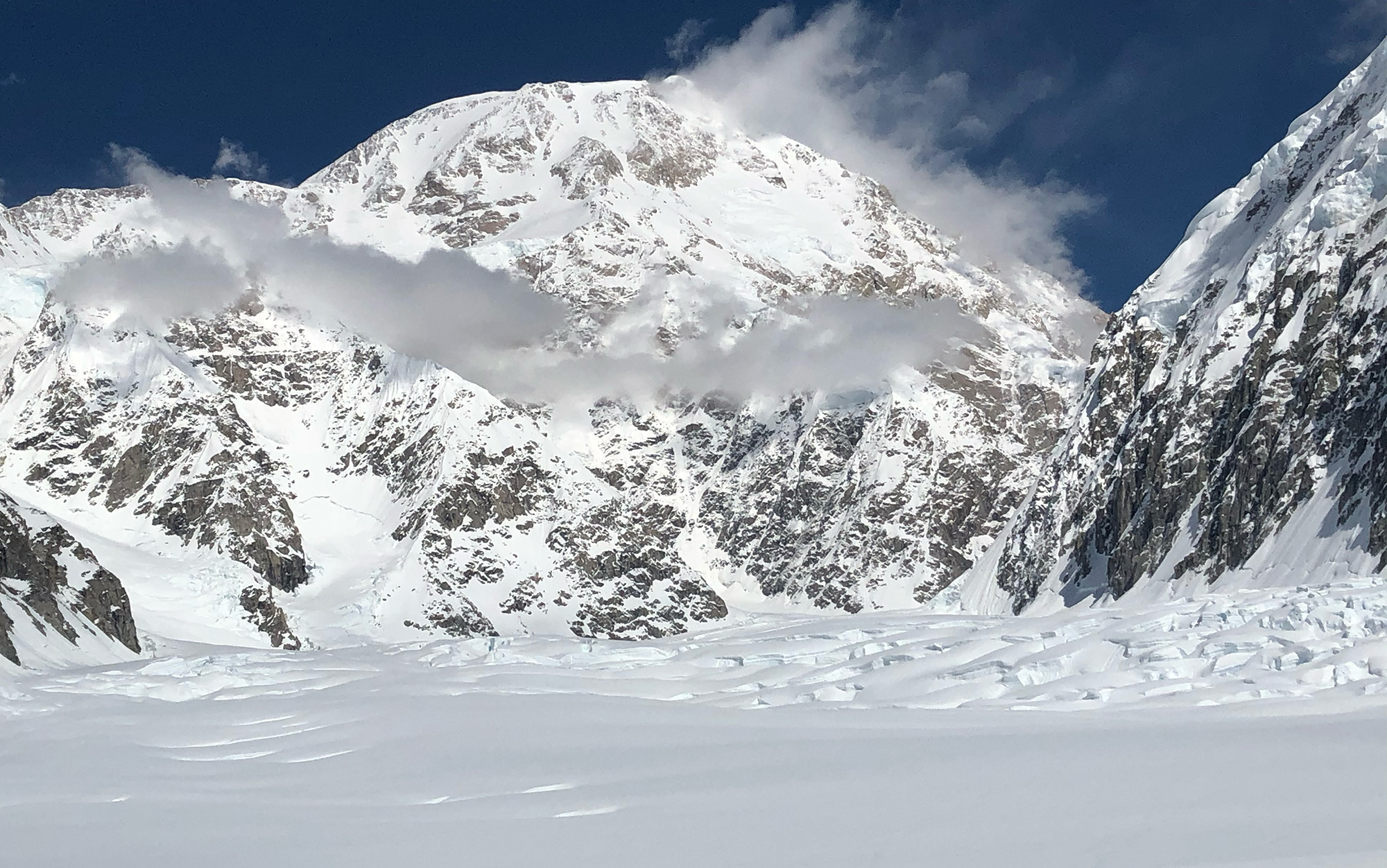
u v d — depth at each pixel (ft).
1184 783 196.85
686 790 232.53
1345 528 604.49
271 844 202.18
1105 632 438.81
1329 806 168.25
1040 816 181.68
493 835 199.62
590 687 520.01
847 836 179.63
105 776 305.53
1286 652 371.56
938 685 433.48
